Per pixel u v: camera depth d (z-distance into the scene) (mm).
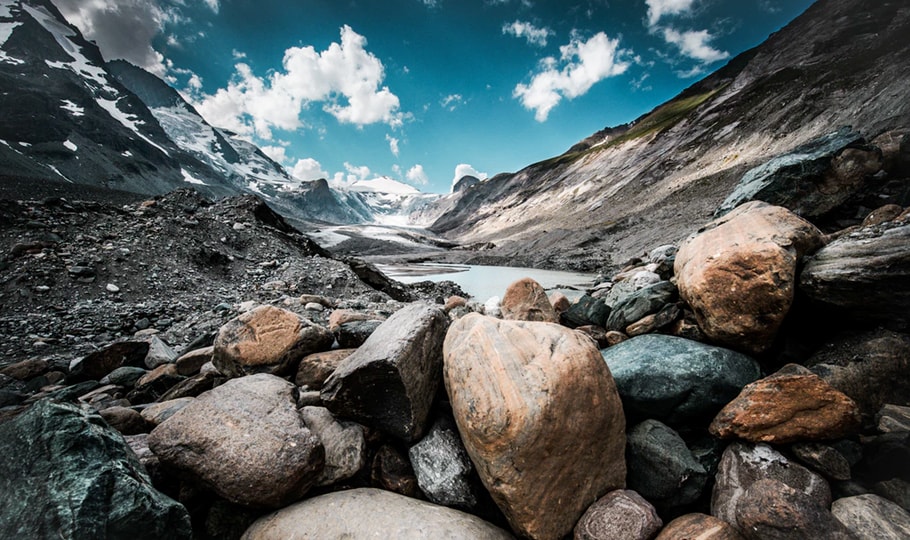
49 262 11062
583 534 2898
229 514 3354
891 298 3406
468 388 3217
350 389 3859
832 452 3045
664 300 4957
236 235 18672
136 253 13250
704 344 4125
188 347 7258
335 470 3592
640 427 3707
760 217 4453
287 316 5277
